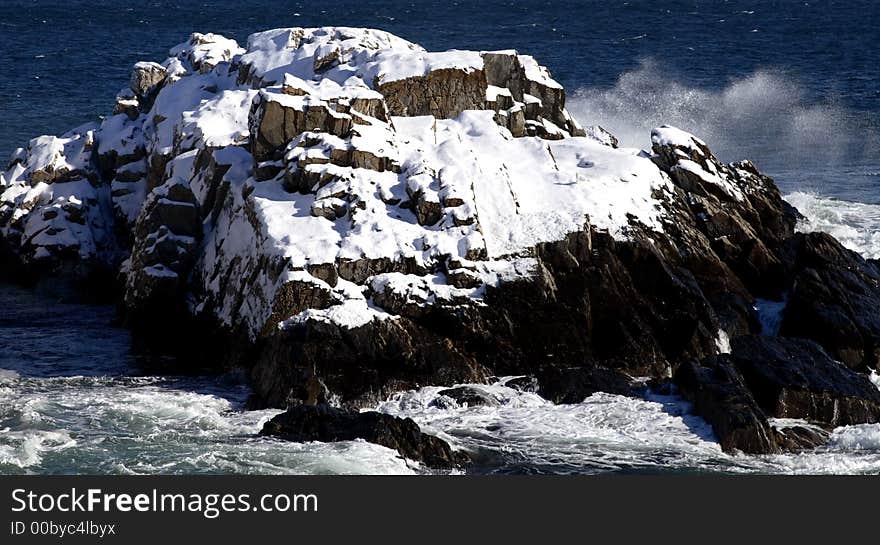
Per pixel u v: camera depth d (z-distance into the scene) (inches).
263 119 3280.0
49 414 2694.4
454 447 2544.3
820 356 2856.8
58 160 3981.3
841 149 5890.8
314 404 2721.5
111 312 3592.5
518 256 3024.1
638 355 2984.7
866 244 3895.2
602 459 2509.8
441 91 3703.3
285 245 2984.7
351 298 2906.0
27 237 3831.2
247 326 3014.3
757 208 3565.5
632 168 3371.1
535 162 3437.5
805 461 2507.4
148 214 3412.9
